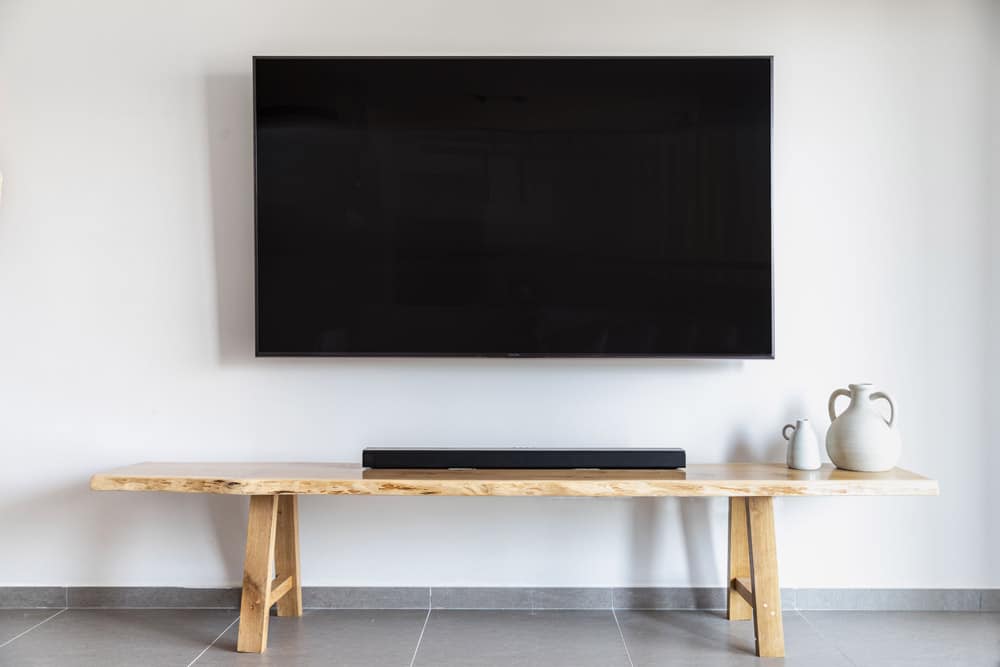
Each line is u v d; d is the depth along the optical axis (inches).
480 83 114.5
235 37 119.8
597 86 114.3
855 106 119.3
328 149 114.8
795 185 119.3
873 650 104.4
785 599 120.4
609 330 114.9
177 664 99.5
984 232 118.9
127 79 120.1
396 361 120.3
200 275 120.3
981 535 119.6
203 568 121.4
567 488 102.0
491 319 115.1
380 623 114.3
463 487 102.3
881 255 119.3
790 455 112.0
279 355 115.4
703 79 114.2
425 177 114.7
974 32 118.8
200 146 120.0
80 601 121.1
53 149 120.1
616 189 114.7
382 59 114.3
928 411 119.3
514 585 121.0
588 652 103.5
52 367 120.6
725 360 119.8
